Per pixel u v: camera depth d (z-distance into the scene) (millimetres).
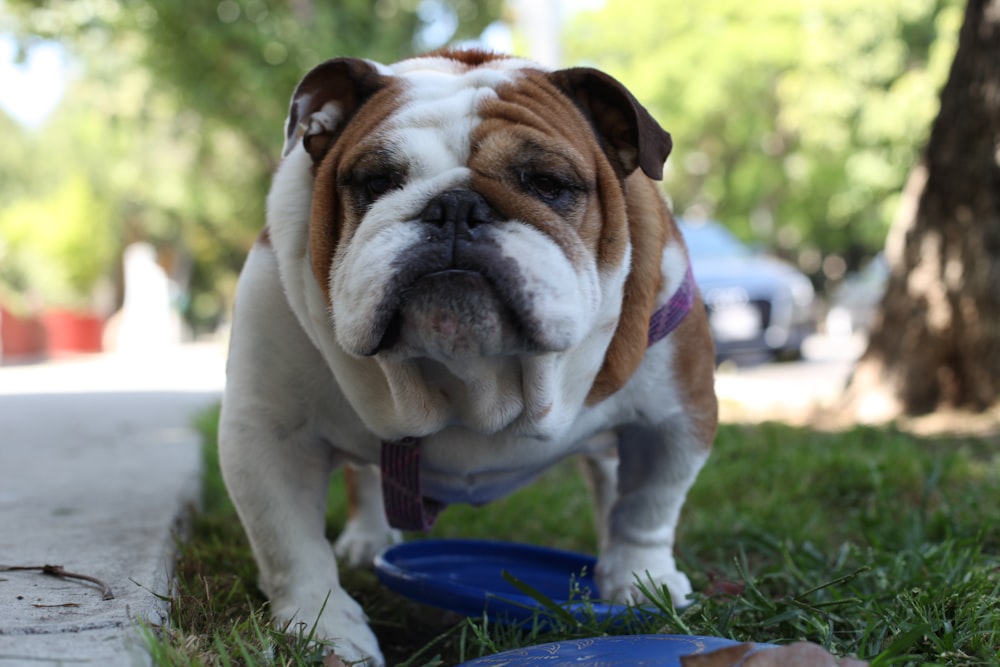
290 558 1160
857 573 1191
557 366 1112
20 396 4078
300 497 1180
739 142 10102
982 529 1399
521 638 1189
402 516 1231
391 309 1018
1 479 1777
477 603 1189
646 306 1152
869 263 13062
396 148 1053
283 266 1135
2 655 945
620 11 9648
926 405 2637
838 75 8641
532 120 1070
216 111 4719
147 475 1783
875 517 1544
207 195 9227
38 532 1354
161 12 4277
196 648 1004
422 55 1241
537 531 1659
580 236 1071
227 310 16250
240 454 1160
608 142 1137
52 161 15367
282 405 1161
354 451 1207
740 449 2105
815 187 10336
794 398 3248
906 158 8875
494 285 1011
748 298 4590
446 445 1182
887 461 1828
